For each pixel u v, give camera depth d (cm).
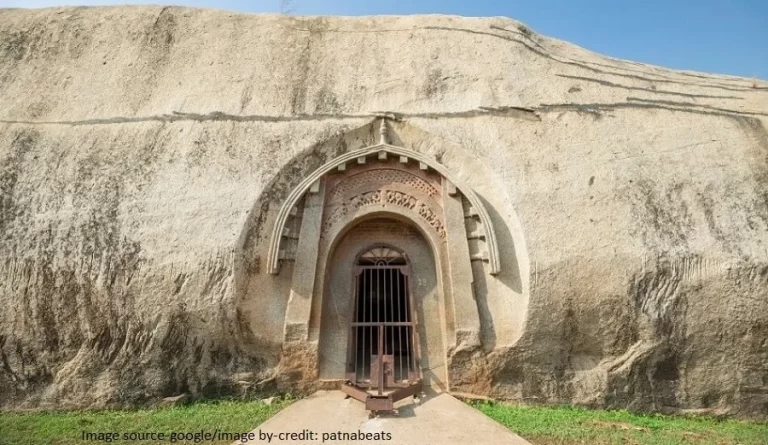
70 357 670
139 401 662
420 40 923
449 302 726
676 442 574
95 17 932
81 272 684
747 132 812
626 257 699
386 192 789
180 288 685
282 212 736
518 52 909
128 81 850
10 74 859
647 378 689
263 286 722
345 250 798
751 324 679
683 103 852
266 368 702
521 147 791
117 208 720
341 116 819
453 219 754
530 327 689
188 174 750
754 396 679
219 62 875
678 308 689
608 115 829
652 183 755
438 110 834
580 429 595
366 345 861
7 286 679
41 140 779
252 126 800
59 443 541
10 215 714
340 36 928
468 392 687
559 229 718
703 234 715
